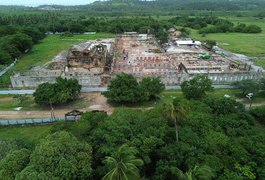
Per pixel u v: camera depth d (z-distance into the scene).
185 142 45.22
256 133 49.97
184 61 123.62
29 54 140.25
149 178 43.38
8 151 42.06
